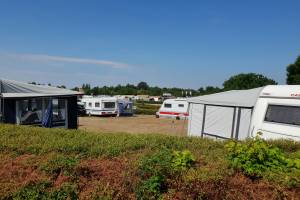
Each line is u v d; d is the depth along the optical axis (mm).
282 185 5152
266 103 12109
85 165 5758
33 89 18078
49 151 7121
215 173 5324
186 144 8078
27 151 7117
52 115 18266
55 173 5637
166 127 27734
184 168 5539
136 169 5574
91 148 7262
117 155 6922
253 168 5547
